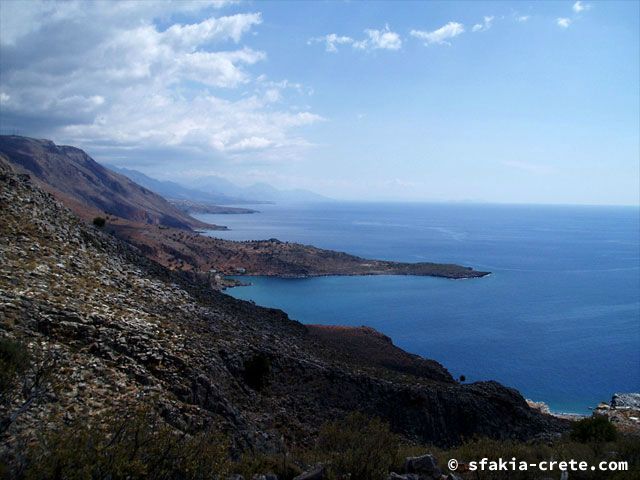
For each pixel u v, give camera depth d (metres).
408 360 64.50
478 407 37.09
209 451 12.09
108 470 9.91
